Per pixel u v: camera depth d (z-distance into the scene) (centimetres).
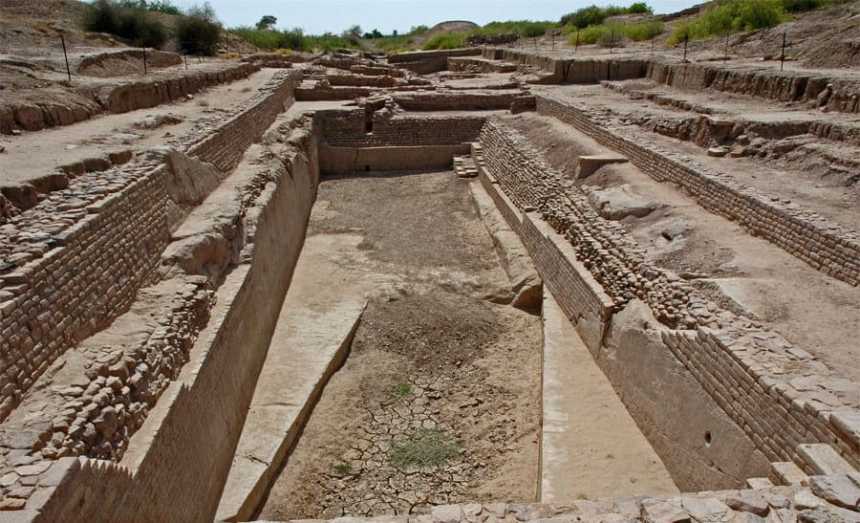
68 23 2878
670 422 809
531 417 1006
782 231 974
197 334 848
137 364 688
